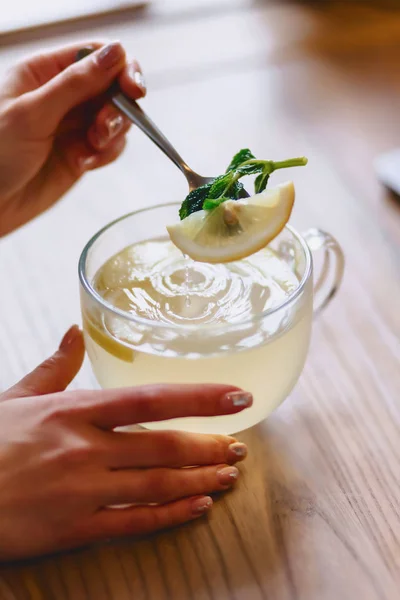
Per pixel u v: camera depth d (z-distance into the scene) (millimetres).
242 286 468
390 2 1036
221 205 440
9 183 580
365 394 507
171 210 492
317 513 437
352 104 816
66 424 417
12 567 415
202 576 409
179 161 534
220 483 438
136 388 419
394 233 638
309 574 409
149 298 460
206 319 444
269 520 434
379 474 457
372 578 406
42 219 672
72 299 584
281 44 943
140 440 418
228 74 881
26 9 1012
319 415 495
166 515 421
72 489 403
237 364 423
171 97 840
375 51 921
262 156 733
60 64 593
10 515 401
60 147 626
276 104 822
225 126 784
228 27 986
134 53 925
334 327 555
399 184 665
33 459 406
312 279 453
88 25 990
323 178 705
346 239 633
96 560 417
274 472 459
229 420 448
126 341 428
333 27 981
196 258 441
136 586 406
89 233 653
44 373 468
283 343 432
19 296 589
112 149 633
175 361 422
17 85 574
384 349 537
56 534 405
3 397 453
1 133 549
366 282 591
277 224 439
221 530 429
